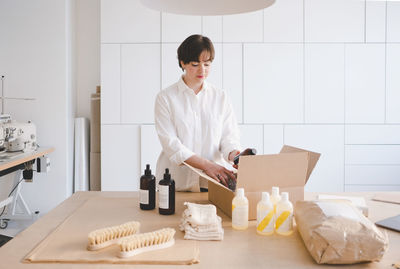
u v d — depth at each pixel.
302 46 3.54
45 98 3.56
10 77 3.54
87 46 3.88
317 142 3.59
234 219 1.15
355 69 3.56
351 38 3.54
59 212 1.31
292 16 3.51
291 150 1.47
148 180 1.32
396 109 3.59
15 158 2.68
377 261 0.91
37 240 1.05
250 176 1.20
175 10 1.33
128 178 3.59
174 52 3.53
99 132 3.71
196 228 1.06
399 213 1.30
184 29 3.51
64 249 0.97
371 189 3.62
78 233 1.08
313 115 3.58
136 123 3.57
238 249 0.99
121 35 3.52
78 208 1.35
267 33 3.52
